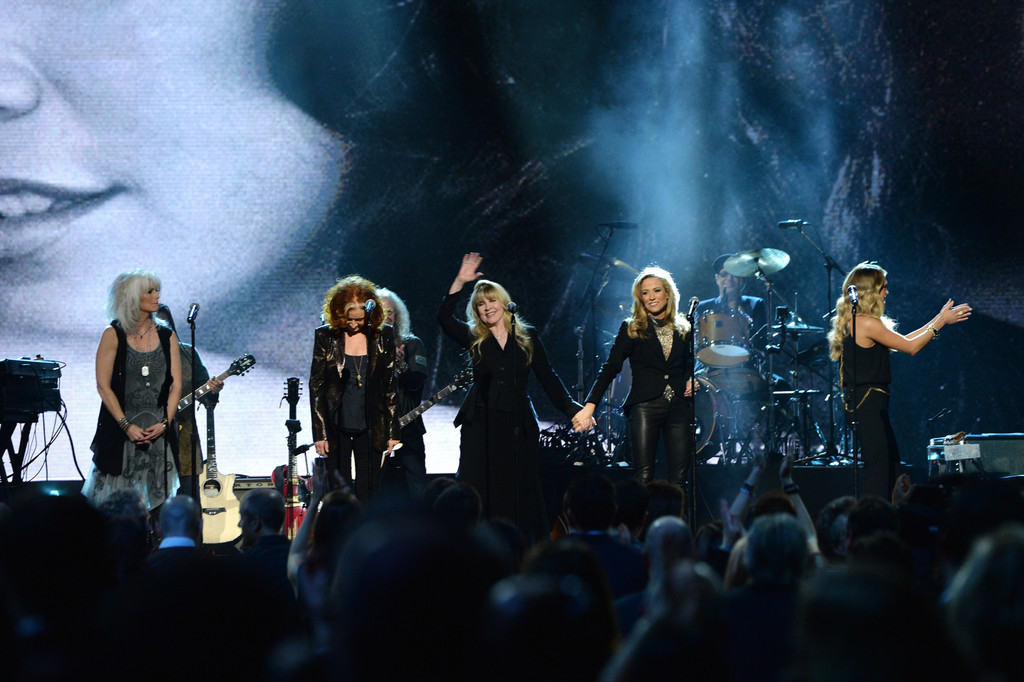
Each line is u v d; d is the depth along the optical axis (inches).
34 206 1433.3
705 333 1177.4
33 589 277.6
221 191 1454.2
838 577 183.2
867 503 458.9
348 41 1466.5
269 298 1454.2
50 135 1438.2
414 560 159.3
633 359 864.3
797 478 997.8
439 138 1475.1
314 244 1462.8
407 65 1470.2
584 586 241.4
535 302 1462.8
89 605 282.7
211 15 1455.5
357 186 1469.0
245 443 1435.8
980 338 1432.1
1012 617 242.1
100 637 243.6
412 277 1469.0
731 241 1469.0
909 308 1445.6
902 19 1441.9
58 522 279.3
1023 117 1425.9
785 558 338.0
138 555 426.6
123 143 1446.9
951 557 387.2
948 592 339.6
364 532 167.9
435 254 1469.0
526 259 1467.8
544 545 288.7
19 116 1437.0
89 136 1443.2
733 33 1462.8
